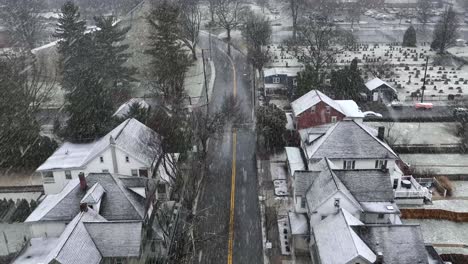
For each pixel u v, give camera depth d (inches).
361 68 4062.5
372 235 1513.3
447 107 3211.1
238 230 1918.1
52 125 2901.1
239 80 3730.3
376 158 2095.2
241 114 2962.6
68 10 3100.4
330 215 1659.7
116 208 1678.2
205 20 5684.1
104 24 3166.8
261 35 4247.0
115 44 3730.3
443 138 2733.8
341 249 1472.7
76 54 3142.2
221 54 4434.1
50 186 2105.1
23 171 2421.3
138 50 3929.6
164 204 1935.3
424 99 3361.2
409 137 2738.7
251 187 2240.4
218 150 2628.0
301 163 2228.1
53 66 3718.0
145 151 2071.9
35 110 2714.1
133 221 1577.3
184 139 2364.7
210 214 2028.8
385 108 3191.4
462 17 6437.0
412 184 2156.7
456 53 4621.1
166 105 3016.7
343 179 1809.8
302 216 1835.6
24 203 1995.6
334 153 2113.7
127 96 3144.7
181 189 2132.1
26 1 5014.8
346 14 6314.0
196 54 4399.6
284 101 3294.8
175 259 1704.0
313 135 2278.5
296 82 3334.2
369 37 5413.4
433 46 4736.7
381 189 1792.6
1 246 1812.3
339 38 4702.3
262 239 1857.8
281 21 5816.9
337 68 3919.8
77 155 2172.7
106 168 2043.6
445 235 1884.8
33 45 4471.0
